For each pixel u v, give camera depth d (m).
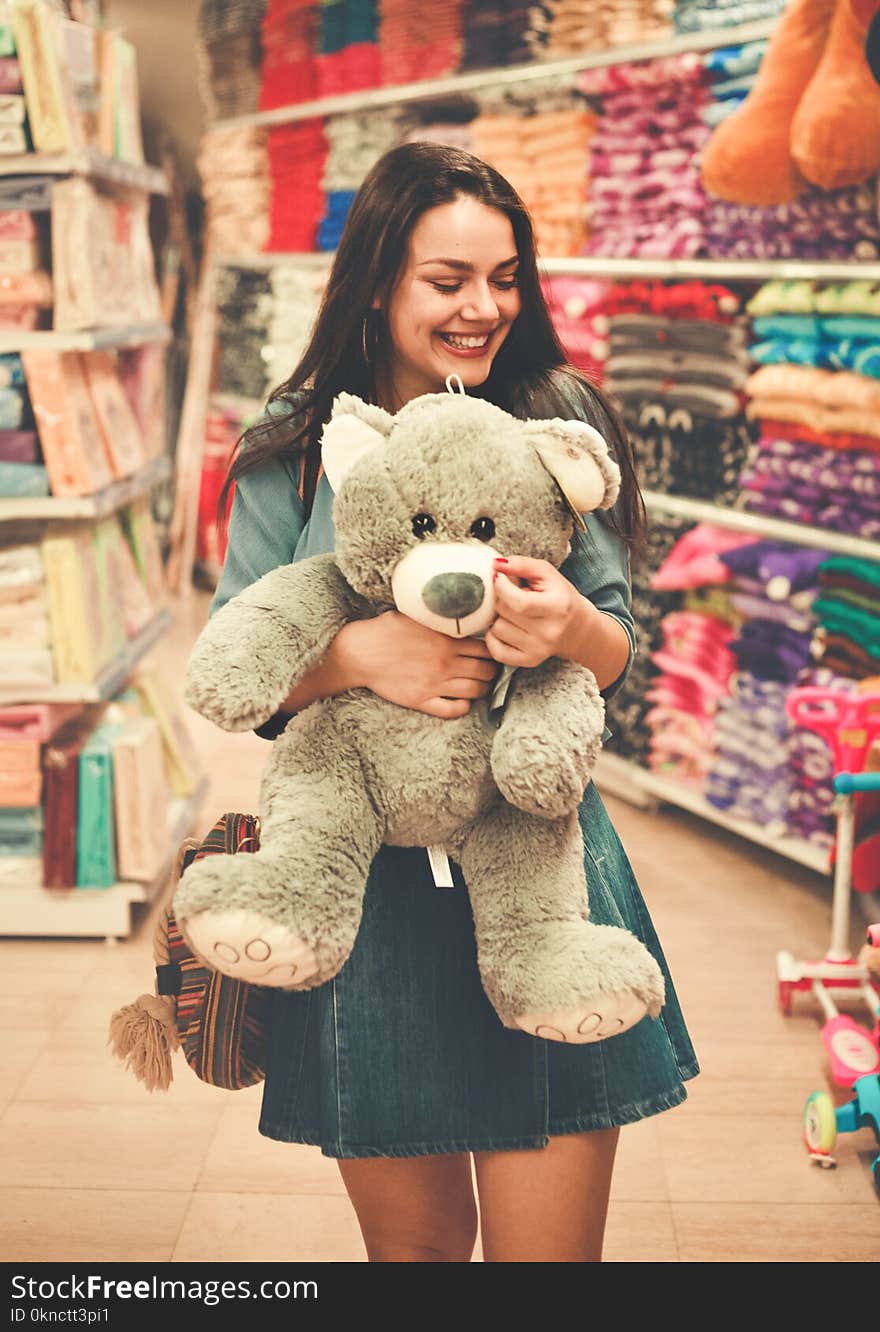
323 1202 2.36
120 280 3.56
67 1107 2.66
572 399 1.53
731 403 3.87
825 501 3.65
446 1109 1.39
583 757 1.21
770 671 3.85
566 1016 1.21
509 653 1.23
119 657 3.60
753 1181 2.43
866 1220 2.32
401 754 1.27
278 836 1.23
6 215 3.15
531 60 4.55
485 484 1.21
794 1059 2.86
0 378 3.20
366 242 1.44
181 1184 2.41
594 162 4.29
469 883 1.31
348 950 1.21
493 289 1.45
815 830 3.74
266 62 6.45
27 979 3.20
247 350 7.14
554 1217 1.41
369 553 1.24
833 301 3.45
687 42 3.87
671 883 3.77
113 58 3.56
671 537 4.20
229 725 1.22
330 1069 1.40
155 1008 1.62
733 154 3.27
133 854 3.41
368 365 1.54
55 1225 2.27
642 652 4.35
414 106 5.48
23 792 3.35
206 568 7.70
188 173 8.55
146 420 3.99
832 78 2.98
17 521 3.46
